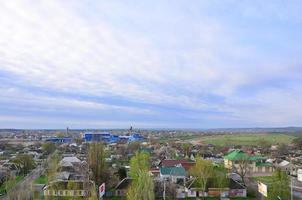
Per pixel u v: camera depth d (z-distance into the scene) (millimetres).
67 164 131000
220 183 105188
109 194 104312
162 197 101438
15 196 88250
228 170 136375
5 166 148750
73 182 92375
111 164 162750
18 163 152750
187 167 140625
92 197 78250
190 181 110000
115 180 111625
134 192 78562
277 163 171000
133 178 101000
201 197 104312
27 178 130375
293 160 192500
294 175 149500
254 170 157250
